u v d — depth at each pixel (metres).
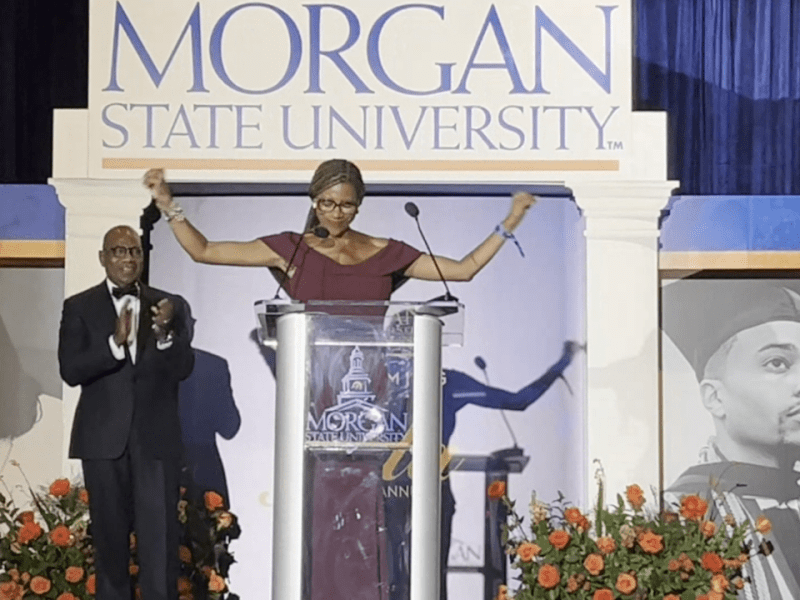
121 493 12.32
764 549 12.93
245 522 13.14
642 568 11.59
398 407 9.81
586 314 13.11
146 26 13.16
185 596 12.70
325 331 9.85
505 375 13.26
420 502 9.70
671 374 13.13
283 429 9.81
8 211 13.19
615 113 13.10
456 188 13.27
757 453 13.05
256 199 13.31
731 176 13.21
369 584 9.68
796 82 13.27
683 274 13.16
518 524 12.34
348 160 13.09
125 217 13.09
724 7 13.25
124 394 12.46
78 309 12.76
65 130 13.13
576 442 13.21
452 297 13.14
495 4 13.12
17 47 13.30
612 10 13.11
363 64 13.11
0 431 13.11
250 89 13.11
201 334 13.26
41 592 11.67
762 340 13.10
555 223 13.30
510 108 13.11
